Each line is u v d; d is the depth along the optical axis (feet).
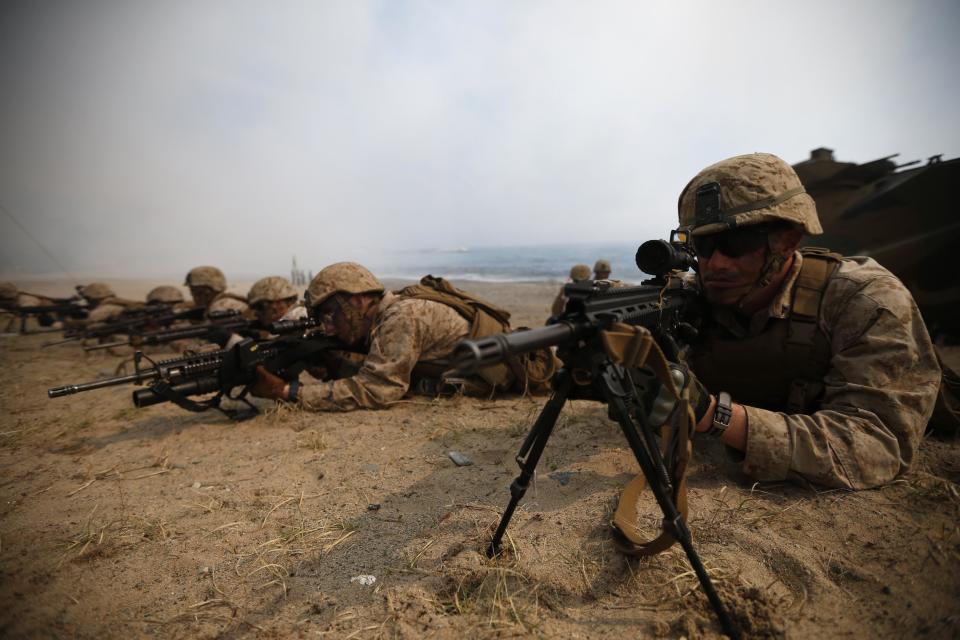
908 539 6.24
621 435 10.23
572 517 7.16
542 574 6.08
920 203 20.17
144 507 8.44
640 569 6.06
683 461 5.34
